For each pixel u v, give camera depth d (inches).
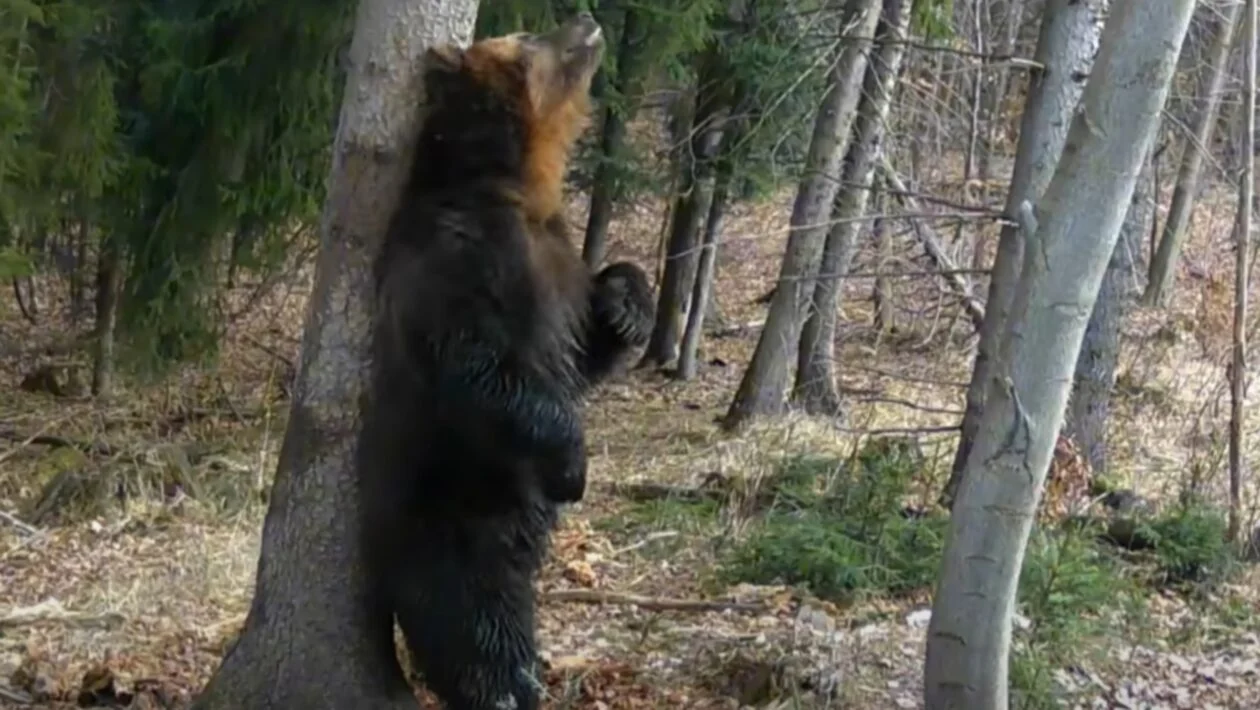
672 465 436.8
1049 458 186.5
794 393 527.2
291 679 203.0
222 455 417.7
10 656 255.4
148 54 420.2
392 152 192.5
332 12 409.7
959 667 189.5
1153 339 585.3
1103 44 176.9
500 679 195.5
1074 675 264.1
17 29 374.6
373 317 194.4
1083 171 177.0
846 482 350.9
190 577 302.2
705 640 271.6
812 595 306.5
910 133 568.4
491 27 413.7
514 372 183.2
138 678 238.8
